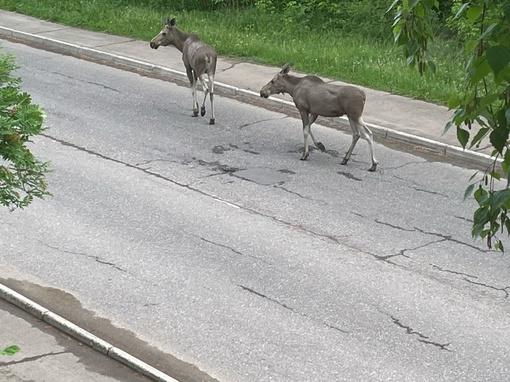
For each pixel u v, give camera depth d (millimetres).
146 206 13664
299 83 15680
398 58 22484
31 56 22984
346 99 15219
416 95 19609
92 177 14828
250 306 10664
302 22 25656
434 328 10219
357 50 23172
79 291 11008
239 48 23109
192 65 17984
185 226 12953
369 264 11836
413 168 15711
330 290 11094
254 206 13758
